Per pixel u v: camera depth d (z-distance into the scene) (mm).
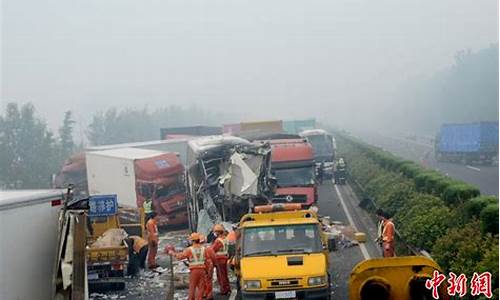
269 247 15273
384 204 25234
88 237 19828
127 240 19594
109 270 17938
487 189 36312
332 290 16734
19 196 11867
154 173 29281
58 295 12055
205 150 24922
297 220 15984
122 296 17438
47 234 12633
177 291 17750
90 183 34688
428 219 18062
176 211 29734
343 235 22312
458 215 17344
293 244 15289
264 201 24484
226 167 24812
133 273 19641
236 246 16094
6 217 11055
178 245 25172
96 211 20016
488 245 13508
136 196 29375
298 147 30062
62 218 12289
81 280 11758
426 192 22359
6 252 10984
